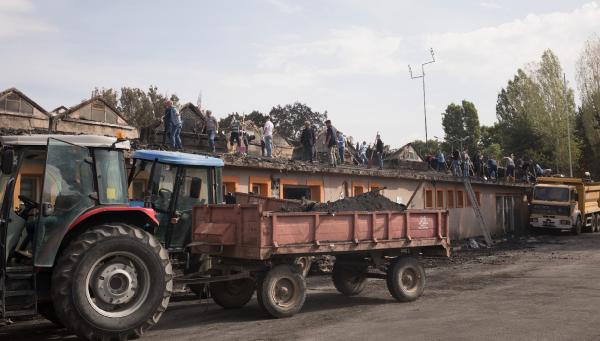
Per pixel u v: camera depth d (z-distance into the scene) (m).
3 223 6.75
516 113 61.88
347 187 21.25
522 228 35.84
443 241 10.80
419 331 7.36
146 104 55.09
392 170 25.30
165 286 7.14
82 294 6.57
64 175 7.14
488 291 11.20
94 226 7.25
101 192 7.31
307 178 19.39
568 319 8.05
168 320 8.60
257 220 8.41
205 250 9.09
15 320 8.72
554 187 31.72
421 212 10.50
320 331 7.52
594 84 51.72
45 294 6.85
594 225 34.12
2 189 7.10
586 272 14.30
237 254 8.73
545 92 55.69
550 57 55.81
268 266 8.78
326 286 12.59
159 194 9.80
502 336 6.96
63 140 7.18
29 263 6.86
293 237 8.74
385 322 8.07
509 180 35.31
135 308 6.91
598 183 34.56
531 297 10.27
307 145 20.97
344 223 9.41
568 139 51.78
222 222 9.08
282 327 7.88
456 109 86.12
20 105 27.48
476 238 27.89
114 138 7.55
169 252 9.77
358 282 11.05
